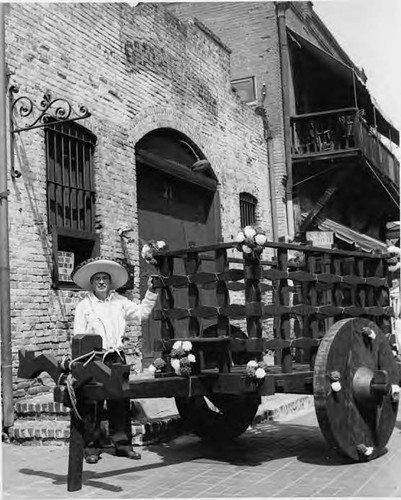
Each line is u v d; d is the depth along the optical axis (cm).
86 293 850
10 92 760
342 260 644
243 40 1625
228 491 490
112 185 945
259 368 534
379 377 566
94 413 593
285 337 575
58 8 865
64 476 542
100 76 944
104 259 594
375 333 615
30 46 805
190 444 671
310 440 685
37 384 762
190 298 585
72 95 877
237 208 1394
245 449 645
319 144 1588
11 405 700
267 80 1594
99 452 602
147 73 1073
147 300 604
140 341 966
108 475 544
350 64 1789
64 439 666
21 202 765
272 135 1577
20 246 756
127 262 955
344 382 564
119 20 1004
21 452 641
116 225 943
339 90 1702
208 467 570
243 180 1430
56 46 854
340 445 552
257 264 551
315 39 1852
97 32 946
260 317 546
